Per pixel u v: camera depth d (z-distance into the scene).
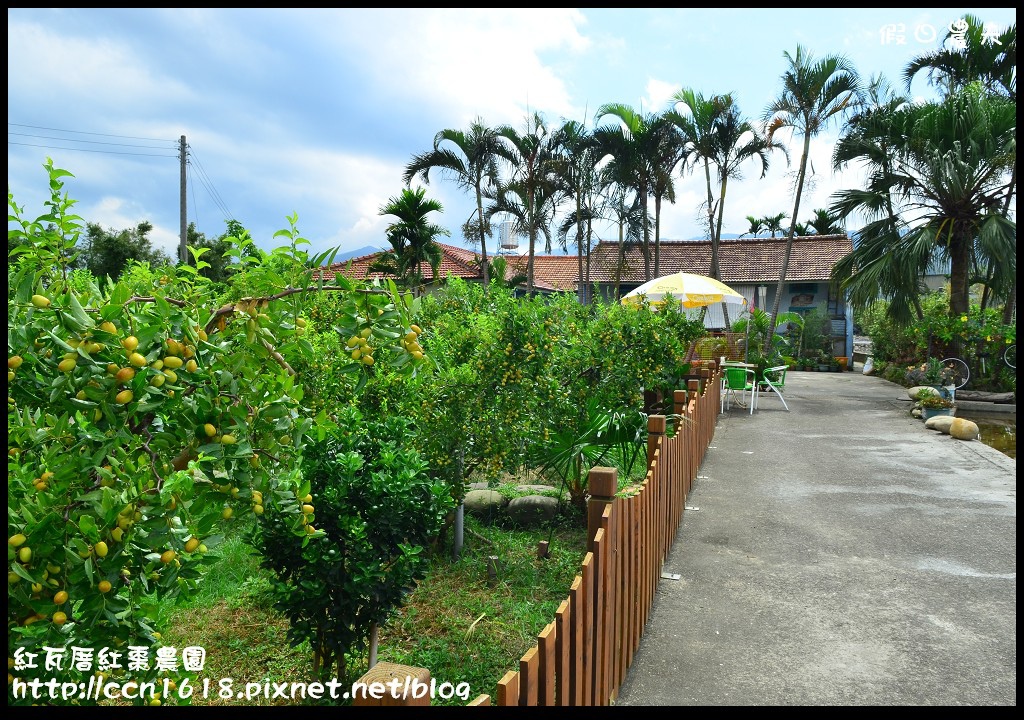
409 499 3.20
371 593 3.10
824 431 10.77
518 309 5.00
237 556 4.91
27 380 1.67
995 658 3.49
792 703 3.06
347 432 3.37
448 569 4.81
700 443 7.91
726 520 5.87
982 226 13.79
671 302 9.24
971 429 9.98
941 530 5.61
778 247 28.12
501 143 19.12
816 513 6.09
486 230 20.33
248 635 3.95
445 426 4.70
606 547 2.84
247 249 2.14
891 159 15.67
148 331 1.67
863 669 3.38
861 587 4.41
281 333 2.04
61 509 1.59
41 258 1.67
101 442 1.63
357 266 18.78
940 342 15.05
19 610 1.65
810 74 17.75
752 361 16.28
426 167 19.22
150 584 1.83
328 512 3.09
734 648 3.59
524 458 5.20
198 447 1.83
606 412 6.32
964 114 14.21
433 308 7.10
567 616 2.23
